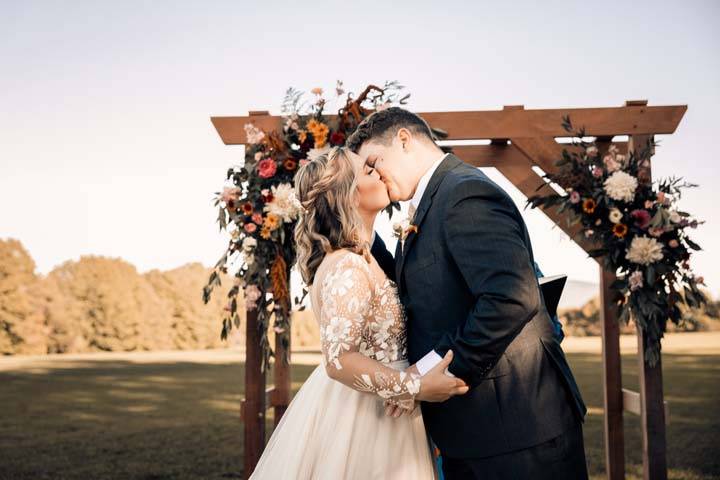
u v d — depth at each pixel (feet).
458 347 4.82
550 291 6.37
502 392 5.23
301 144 8.97
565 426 5.27
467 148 9.85
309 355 40.55
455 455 5.38
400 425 5.73
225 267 8.85
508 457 5.15
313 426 5.89
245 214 8.71
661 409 8.73
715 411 20.75
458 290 5.26
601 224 8.80
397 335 5.73
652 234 8.50
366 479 5.53
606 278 9.77
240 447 17.53
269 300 8.91
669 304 8.66
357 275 5.31
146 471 14.64
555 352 5.49
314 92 9.11
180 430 20.20
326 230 5.66
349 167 5.73
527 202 9.16
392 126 6.11
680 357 33.35
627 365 33.14
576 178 8.83
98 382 30.89
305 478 5.72
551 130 9.36
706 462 14.52
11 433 19.92
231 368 35.50
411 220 5.71
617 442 9.61
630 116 9.32
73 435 19.51
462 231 5.06
